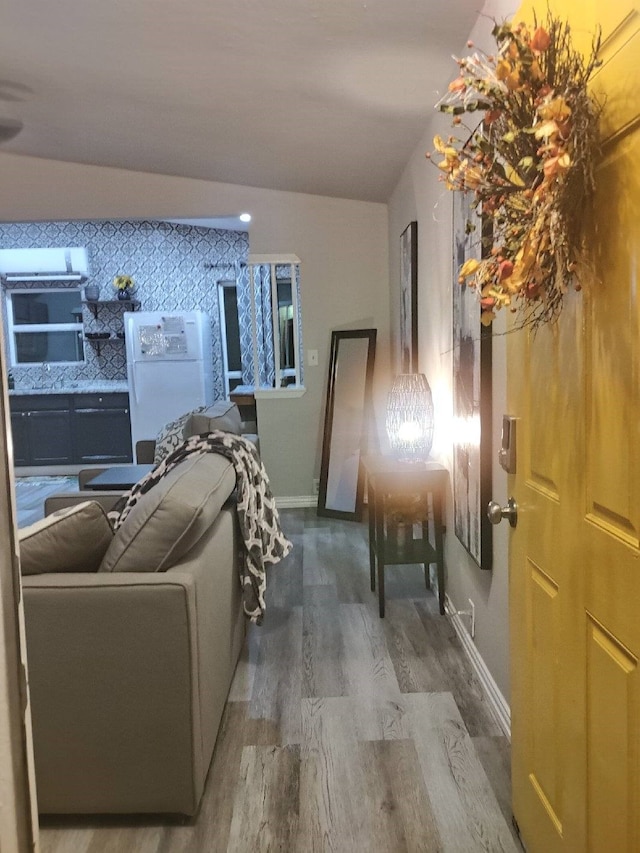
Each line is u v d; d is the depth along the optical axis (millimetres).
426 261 3414
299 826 1822
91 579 1795
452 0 2055
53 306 7852
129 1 2270
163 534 1883
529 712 1640
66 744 1812
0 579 650
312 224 5129
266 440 5285
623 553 1082
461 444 2682
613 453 1113
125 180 5059
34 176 5023
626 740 1085
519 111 1123
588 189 1122
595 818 1226
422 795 1934
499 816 1841
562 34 1176
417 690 2514
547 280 1220
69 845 1775
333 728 2279
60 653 1780
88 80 3150
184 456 2711
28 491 6555
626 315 1045
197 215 5102
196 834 1808
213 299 7629
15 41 2748
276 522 2951
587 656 1256
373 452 3951
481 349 2258
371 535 3479
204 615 1940
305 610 3277
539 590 1549
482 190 1219
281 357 5953
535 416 1539
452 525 3031
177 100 3260
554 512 1423
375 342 4988
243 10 2211
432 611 3232
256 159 4211
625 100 999
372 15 2174
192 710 1798
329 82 2783
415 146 3607
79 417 7285
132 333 6938
